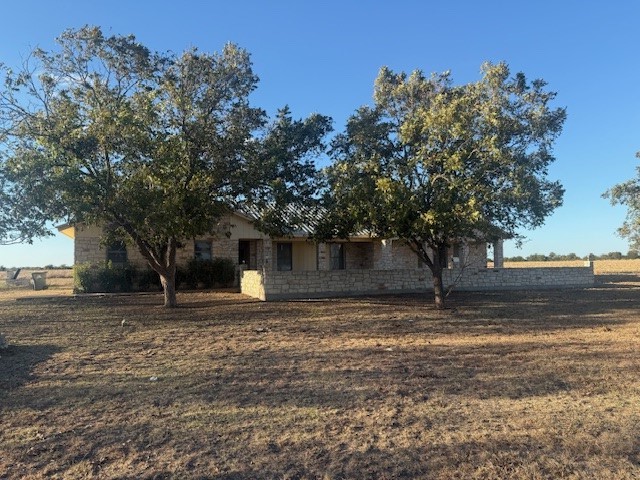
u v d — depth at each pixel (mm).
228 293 23469
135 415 5977
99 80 15109
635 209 27891
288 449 4957
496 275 24812
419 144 14766
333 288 21312
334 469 4516
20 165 12562
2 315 15633
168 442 5145
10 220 12664
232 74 15883
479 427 5535
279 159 16703
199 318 14711
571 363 8594
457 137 13695
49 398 6672
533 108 15328
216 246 26328
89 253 24516
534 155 15844
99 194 13969
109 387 7199
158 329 12688
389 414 5980
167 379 7629
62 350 10000
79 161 13922
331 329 12562
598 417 5840
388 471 4480
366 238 28156
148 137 13883
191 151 15570
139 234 15438
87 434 5375
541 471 4473
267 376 7797
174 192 14320
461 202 13797
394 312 15867
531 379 7555
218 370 8195
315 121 18062
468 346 10203
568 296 21047
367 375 7832
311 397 6680
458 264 29141
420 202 14539
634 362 8633
